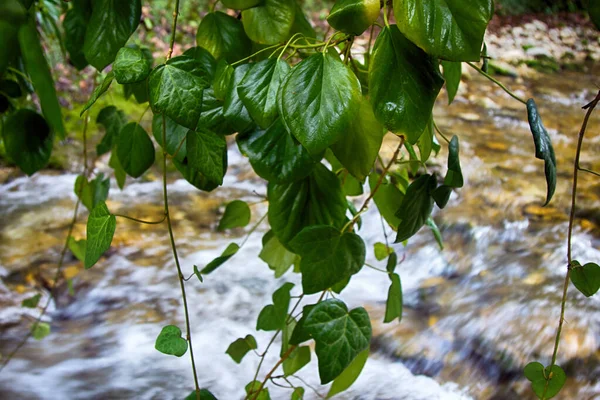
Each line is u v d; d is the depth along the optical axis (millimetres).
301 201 815
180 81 580
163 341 649
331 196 822
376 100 578
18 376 2062
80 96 3973
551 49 6191
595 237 2883
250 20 778
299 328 761
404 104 577
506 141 3992
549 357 2072
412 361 2127
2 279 2467
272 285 2627
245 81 628
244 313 2457
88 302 2445
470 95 4875
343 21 572
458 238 2879
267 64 632
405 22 535
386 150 3098
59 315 2381
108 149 1149
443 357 2139
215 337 2322
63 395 2016
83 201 1250
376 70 577
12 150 931
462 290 2516
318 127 559
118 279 2578
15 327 2268
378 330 2273
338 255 739
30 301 1644
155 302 2479
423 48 533
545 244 2812
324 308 713
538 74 5578
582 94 5078
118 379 2100
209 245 2871
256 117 618
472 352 2152
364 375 2070
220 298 2529
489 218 3027
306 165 692
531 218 3027
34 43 417
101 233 625
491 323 2279
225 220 983
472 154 3711
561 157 3713
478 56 533
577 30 6848
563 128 4234
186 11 5211
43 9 1143
